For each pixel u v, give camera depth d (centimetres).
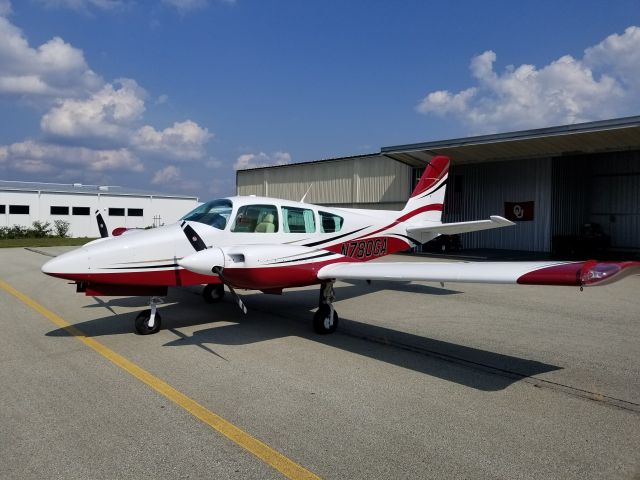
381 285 1054
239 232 636
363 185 2058
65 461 290
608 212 2059
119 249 559
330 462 291
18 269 1327
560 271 388
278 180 2464
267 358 505
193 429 335
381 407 377
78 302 832
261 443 315
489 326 662
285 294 931
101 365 478
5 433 327
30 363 484
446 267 498
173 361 492
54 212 3272
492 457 299
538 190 1883
